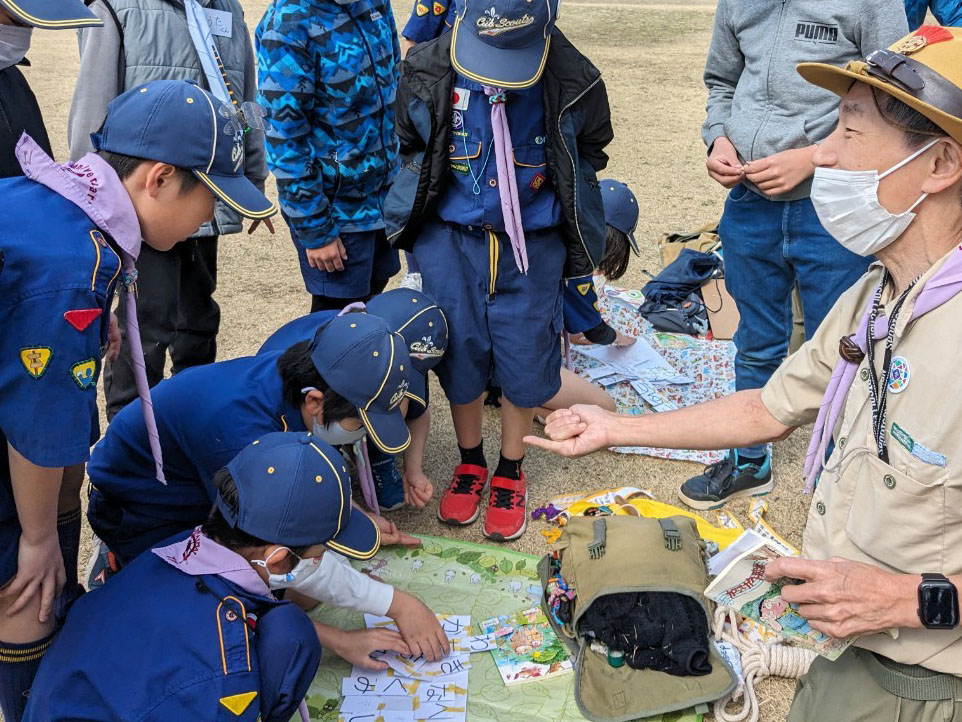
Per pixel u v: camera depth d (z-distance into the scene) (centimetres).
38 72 891
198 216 212
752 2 304
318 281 378
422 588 302
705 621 266
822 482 178
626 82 1027
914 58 149
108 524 271
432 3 467
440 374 325
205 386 257
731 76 331
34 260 179
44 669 207
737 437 203
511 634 281
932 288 151
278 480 213
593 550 281
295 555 217
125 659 199
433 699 258
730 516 341
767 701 265
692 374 436
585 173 304
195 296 378
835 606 157
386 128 363
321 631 265
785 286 330
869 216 159
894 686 170
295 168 342
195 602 208
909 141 151
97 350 192
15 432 186
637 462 380
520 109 285
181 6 333
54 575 214
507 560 315
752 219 320
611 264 407
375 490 342
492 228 298
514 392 320
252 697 199
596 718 251
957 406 146
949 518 152
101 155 201
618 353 446
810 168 293
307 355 250
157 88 204
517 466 346
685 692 254
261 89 334
